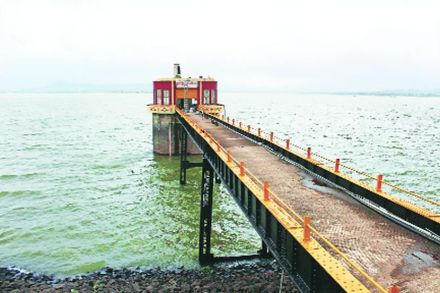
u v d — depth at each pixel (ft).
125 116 461.78
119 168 147.74
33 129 301.22
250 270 66.69
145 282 62.44
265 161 66.18
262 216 41.88
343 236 35.45
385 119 440.86
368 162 167.84
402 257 31.55
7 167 152.66
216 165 65.82
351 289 23.43
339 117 468.34
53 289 60.39
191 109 173.37
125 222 90.17
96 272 67.10
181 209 98.99
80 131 286.25
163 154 165.78
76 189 118.52
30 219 92.79
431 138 255.91
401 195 118.52
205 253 70.33
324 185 51.72
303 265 31.09
